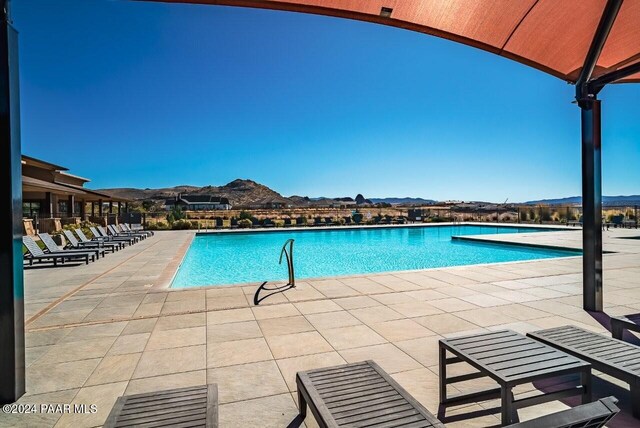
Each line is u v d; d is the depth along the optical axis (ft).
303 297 16.53
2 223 7.79
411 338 11.33
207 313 14.16
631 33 13.11
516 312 14.05
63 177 91.09
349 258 41.37
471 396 7.25
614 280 19.77
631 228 59.16
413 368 9.23
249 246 50.98
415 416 5.22
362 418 5.16
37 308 15.06
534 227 65.62
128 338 11.51
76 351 10.48
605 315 13.56
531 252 40.37
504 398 6.09
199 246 50.14
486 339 7.95
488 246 46.42
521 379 6.15
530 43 13.71
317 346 10.73
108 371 9.20
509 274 21.94
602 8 11.91
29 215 75.72
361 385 6.24
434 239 59.11
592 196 13.99
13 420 7.05
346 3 11.25
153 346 10.84
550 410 7.34
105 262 28.99
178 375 8.95
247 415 7.18
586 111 13.98
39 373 9.09
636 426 6.63
